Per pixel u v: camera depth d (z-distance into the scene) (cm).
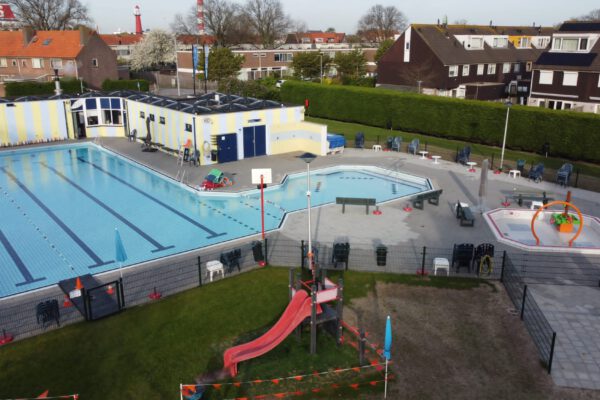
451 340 1310
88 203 2503
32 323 1396
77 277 1575
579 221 2092
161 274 1708
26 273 1742
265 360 1238
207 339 1323
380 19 15388
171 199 2575
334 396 1110
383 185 2869
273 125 3438
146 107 3666
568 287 1591
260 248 1764
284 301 1516
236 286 1612
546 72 4997
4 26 9131
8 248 1948
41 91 5850
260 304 1497
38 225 2195
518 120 3634
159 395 1113
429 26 6562
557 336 1318
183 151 3216
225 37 11700
